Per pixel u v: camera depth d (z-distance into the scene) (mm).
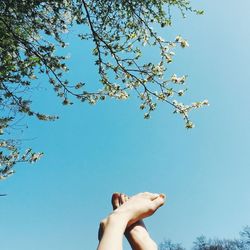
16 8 6570
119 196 2080
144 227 1670
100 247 1232
